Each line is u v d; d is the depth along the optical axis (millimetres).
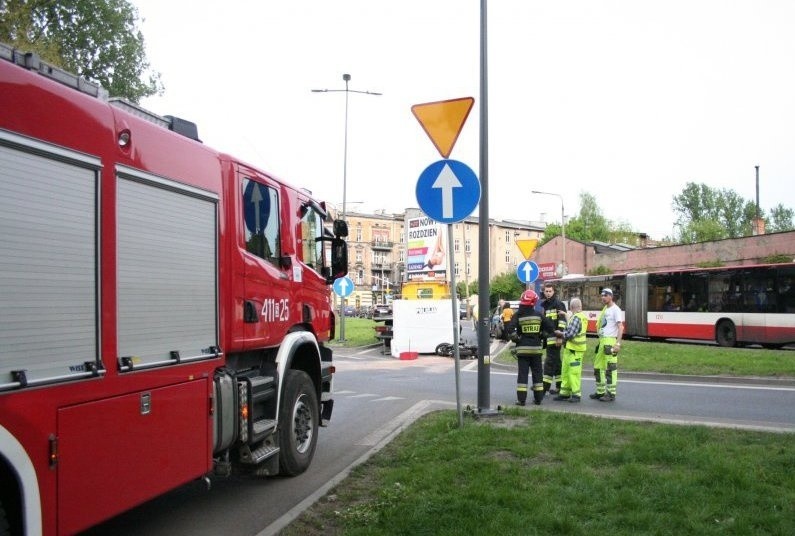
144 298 4273
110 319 3908
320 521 5246
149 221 4379
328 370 7926
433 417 9672
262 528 5391
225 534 5250
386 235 109500
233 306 5617
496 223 106062
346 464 7434
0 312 3109
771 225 86125
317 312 7688
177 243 4723
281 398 6590
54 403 3424
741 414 10219
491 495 5395
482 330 9594
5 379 3131
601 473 6121
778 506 5031
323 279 7949
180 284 4734
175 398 4582
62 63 19078
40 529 3295
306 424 7121
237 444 5734
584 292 33719
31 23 19219
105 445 3812
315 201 7871
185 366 4730
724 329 25125
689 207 89062
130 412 4059
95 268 3803
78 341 3637
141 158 4297
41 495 3312
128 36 27547
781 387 13555
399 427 9203
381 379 16312
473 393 13539
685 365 16188
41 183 3422
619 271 53938
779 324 23234
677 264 47562
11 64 3287
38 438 3309
